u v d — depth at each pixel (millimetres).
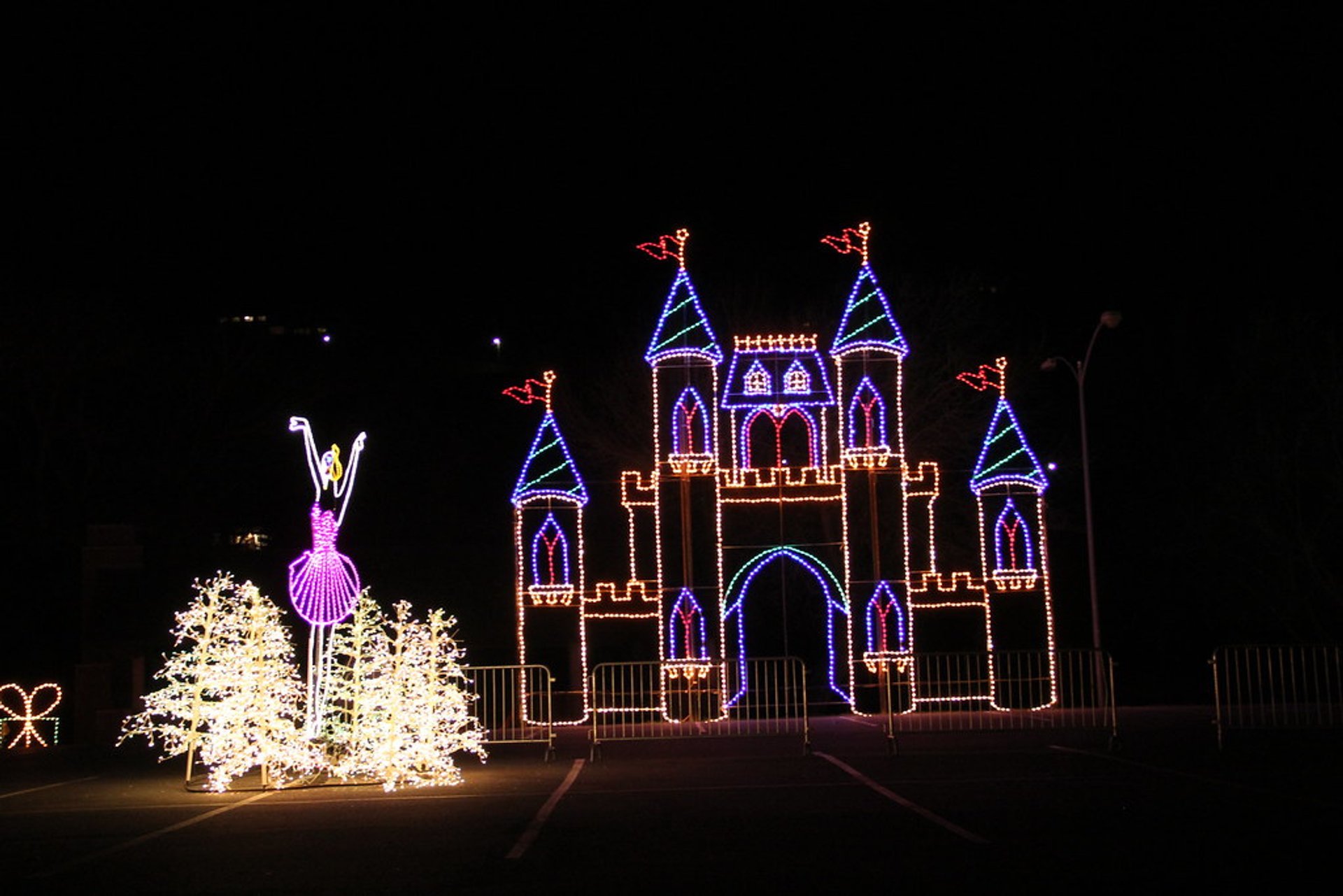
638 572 37562
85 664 28359
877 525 28172
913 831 13328
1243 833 12836
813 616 35406
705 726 25578
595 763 20391
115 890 11336
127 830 14828
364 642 18953
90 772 21453
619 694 30266
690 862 11906
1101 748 20953
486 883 11164
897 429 28875
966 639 36500
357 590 19672
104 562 29266
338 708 18781
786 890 10602
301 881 11516
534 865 12000
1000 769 18391
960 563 36688
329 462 20000
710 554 36781
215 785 18078
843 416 28453
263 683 18172
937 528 36812
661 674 27062
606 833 13703
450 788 17922
